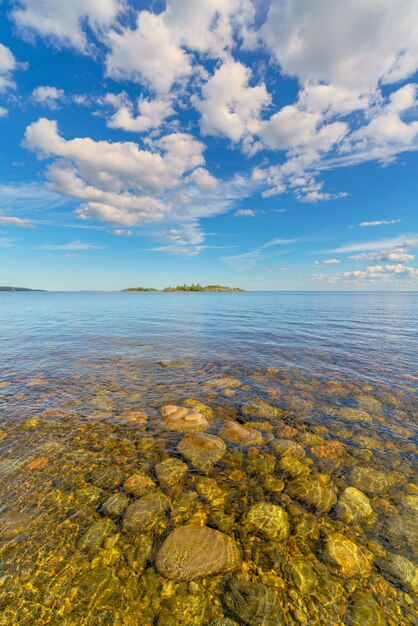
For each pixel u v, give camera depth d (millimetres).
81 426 7996
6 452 6691
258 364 14414
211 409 9273
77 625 3268
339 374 12867
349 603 3580
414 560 4156
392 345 18828
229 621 3352
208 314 40906
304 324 29281
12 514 4844
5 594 3576
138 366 14023
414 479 5996
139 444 7141
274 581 3838
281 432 7895
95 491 5457
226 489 5633
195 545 4312
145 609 3469
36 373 12758
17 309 49500
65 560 4047
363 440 7520
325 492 5555
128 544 4336
